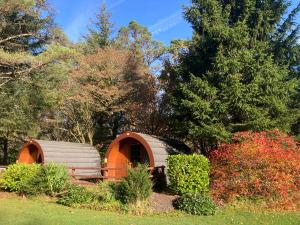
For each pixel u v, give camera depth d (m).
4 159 32.38
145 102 26.42
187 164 14.79
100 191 13.51
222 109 17.23
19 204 13.00
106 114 28.69
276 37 19.86
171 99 19.92
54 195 14.62
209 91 17.45
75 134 29.88
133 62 27.28
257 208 13.26
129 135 18.75
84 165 21.47
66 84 26.16
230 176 14.62
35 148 22.17
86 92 26.33
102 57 26.64
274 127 17.50
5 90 23.34
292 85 17.80
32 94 23.73
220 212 12.64
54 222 10.15
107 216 11.21
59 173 14.97
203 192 14.50
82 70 26.33
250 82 17.50
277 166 14.32
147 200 12.98
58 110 28.69
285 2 19.38
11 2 18.55
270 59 17.69
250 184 14.01
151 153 17.17
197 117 17.52
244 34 18.03
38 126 26.84
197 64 19.72
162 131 25.78
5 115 24.17
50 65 21.95
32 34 21.41
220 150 15.95
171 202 13.48
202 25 19.83
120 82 26.73
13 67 20.09
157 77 26.83
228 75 17.25
